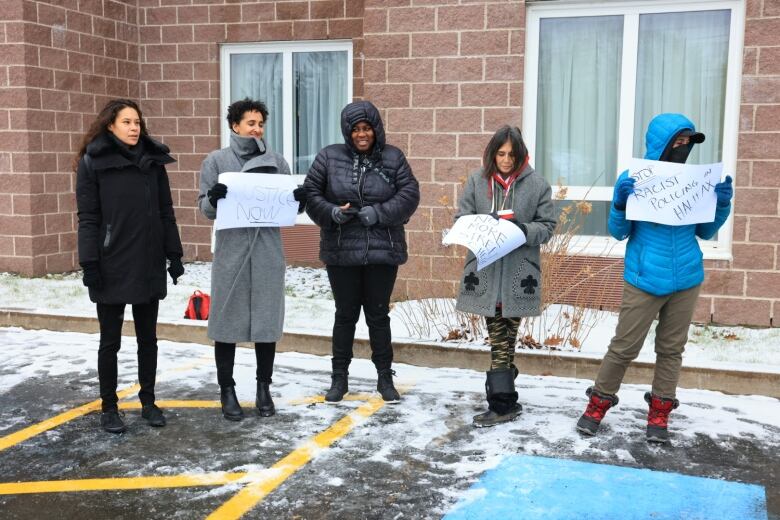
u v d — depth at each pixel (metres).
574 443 4.20
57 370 5.61
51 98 9.08
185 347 6.33
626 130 7.34
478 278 4.47
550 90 7.51
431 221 7.42
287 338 6.16
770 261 6.66
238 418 4.54
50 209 9.19
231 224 4.41
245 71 10.16
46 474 3.78
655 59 7.20
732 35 6.88
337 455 4.01
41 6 8.87
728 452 4.08
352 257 4.71
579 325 6.09
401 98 7.52
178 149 10.29
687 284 4.08
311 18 9.66
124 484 3.65
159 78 10.27
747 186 6.68
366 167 4.71
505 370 4.47
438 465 3.88
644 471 3.81
